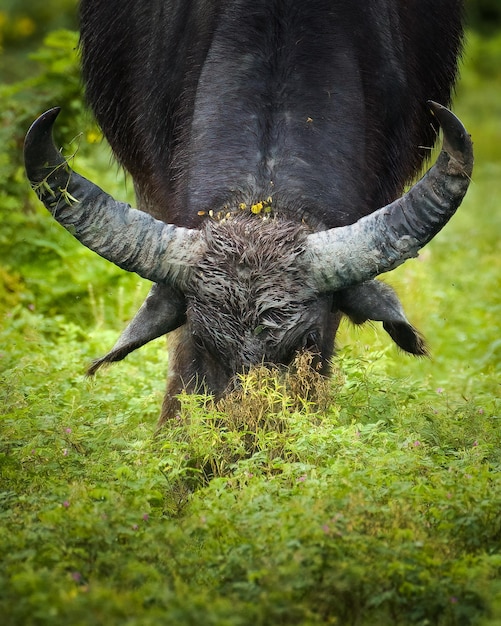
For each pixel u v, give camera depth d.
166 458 18.73
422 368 28.12
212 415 18.88
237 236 18.89
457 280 35.00
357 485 17.08
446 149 18.08
